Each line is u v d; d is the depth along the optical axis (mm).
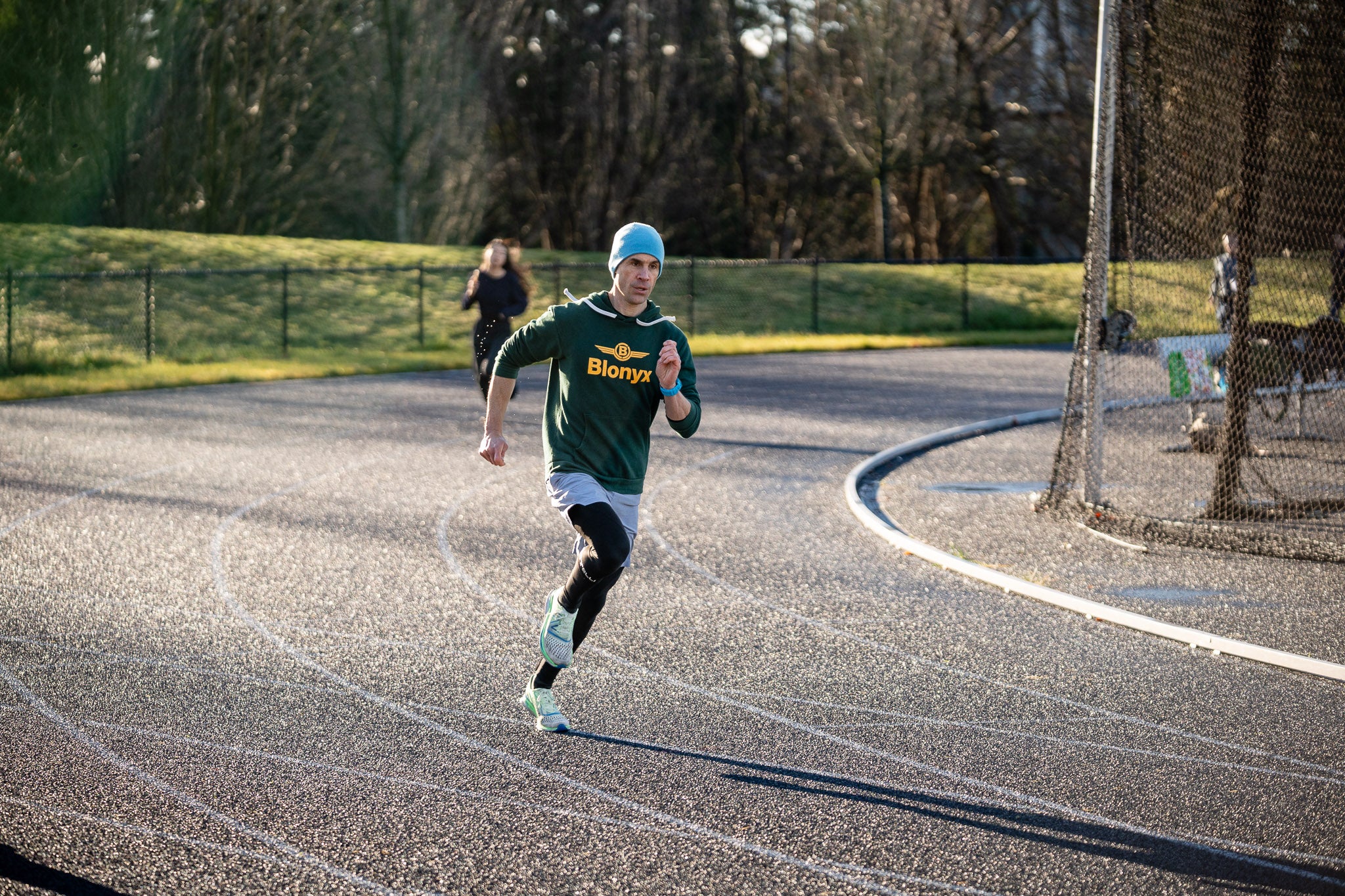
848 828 6629
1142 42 16016
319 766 7414
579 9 74312
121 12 49375
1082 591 11828
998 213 76812
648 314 7816
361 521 14688
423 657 9594
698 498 16562
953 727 8203
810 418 24750
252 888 5891
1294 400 22703
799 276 53094
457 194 62781
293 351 38469
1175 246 16844
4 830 6465
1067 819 6766
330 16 58969
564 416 7867
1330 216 18375
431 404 26234
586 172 77375
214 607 10914
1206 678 9289
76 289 42250
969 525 14938
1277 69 14914
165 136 55656
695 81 75375
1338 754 7754
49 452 19578
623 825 6629
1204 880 6062
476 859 6219
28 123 48438
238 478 17484
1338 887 6008
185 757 7520
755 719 8328
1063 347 41844
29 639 9859
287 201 61969
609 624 10586
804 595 11641
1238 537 13531
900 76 60875
